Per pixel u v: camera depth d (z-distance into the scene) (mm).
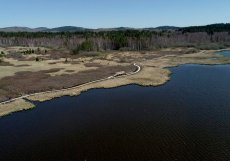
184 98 57594
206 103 53438
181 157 33031
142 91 65500
